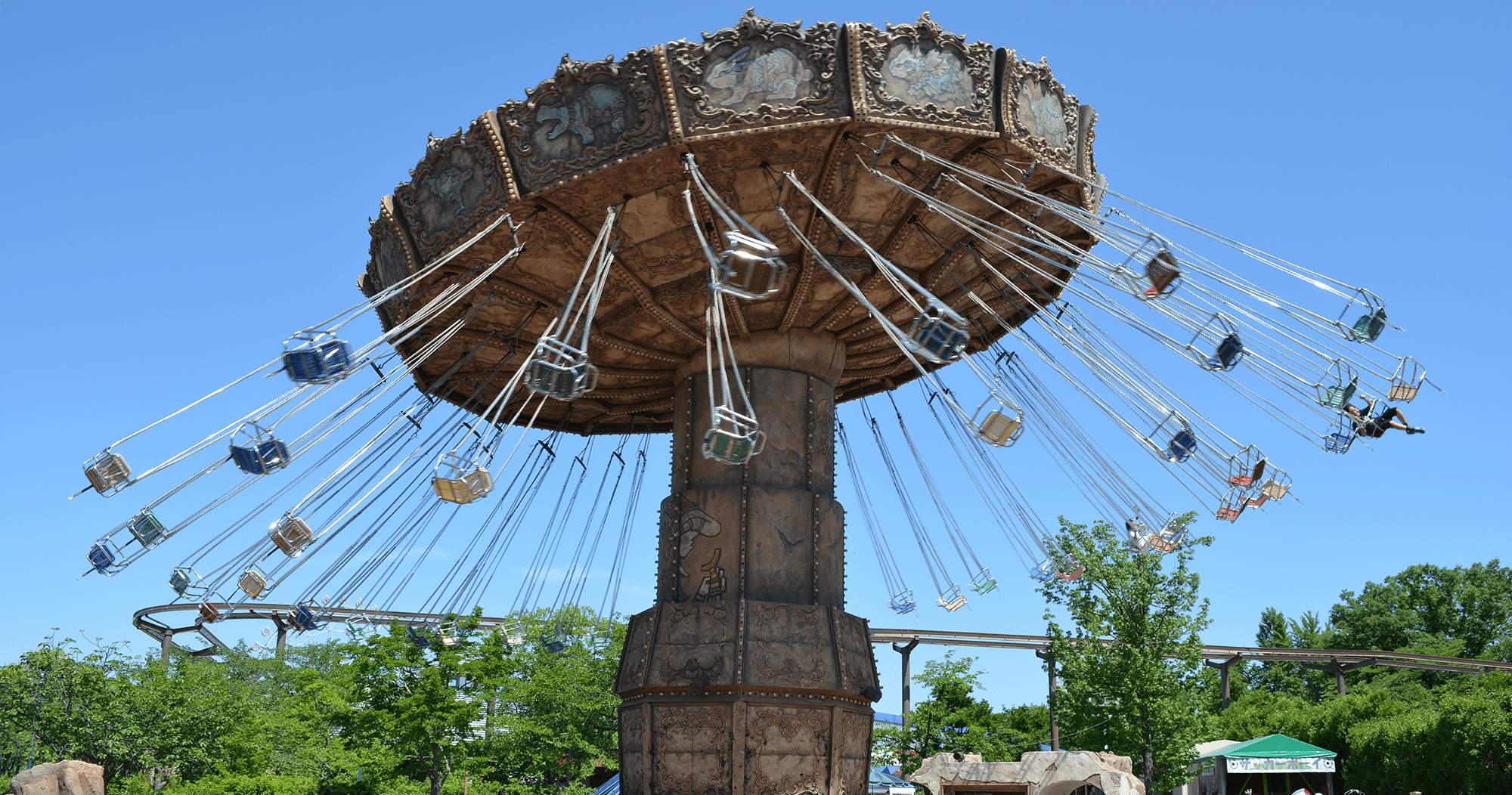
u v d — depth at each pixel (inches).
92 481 582.2
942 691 1761.8
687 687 697.6
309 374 574.9
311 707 1652.3
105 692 1427.2
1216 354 625.3
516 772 1633.9
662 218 655.1
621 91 605.9
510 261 693.3
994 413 559.8
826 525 768.3
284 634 2283.5
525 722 1622.8
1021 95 642.8
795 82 595.2
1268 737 1534.2
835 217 647.1
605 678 1705.2
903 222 688.4
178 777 1539.1
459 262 688.4
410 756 1296.8
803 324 797.2
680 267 705.6
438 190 671.1
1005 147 644.1
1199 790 1771.7
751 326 794.2
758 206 651.5
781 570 741.9
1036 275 772.0
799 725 693.3
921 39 611.8
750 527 746.8
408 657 1272.1
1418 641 3137.3
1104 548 1328.7
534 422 995.9
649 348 814.5
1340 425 639.8
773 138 600.1
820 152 617.9
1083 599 1325.0
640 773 705.6
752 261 506.9
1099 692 1291.8
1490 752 1202.0
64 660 1433.3
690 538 758.5
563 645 1269.7
